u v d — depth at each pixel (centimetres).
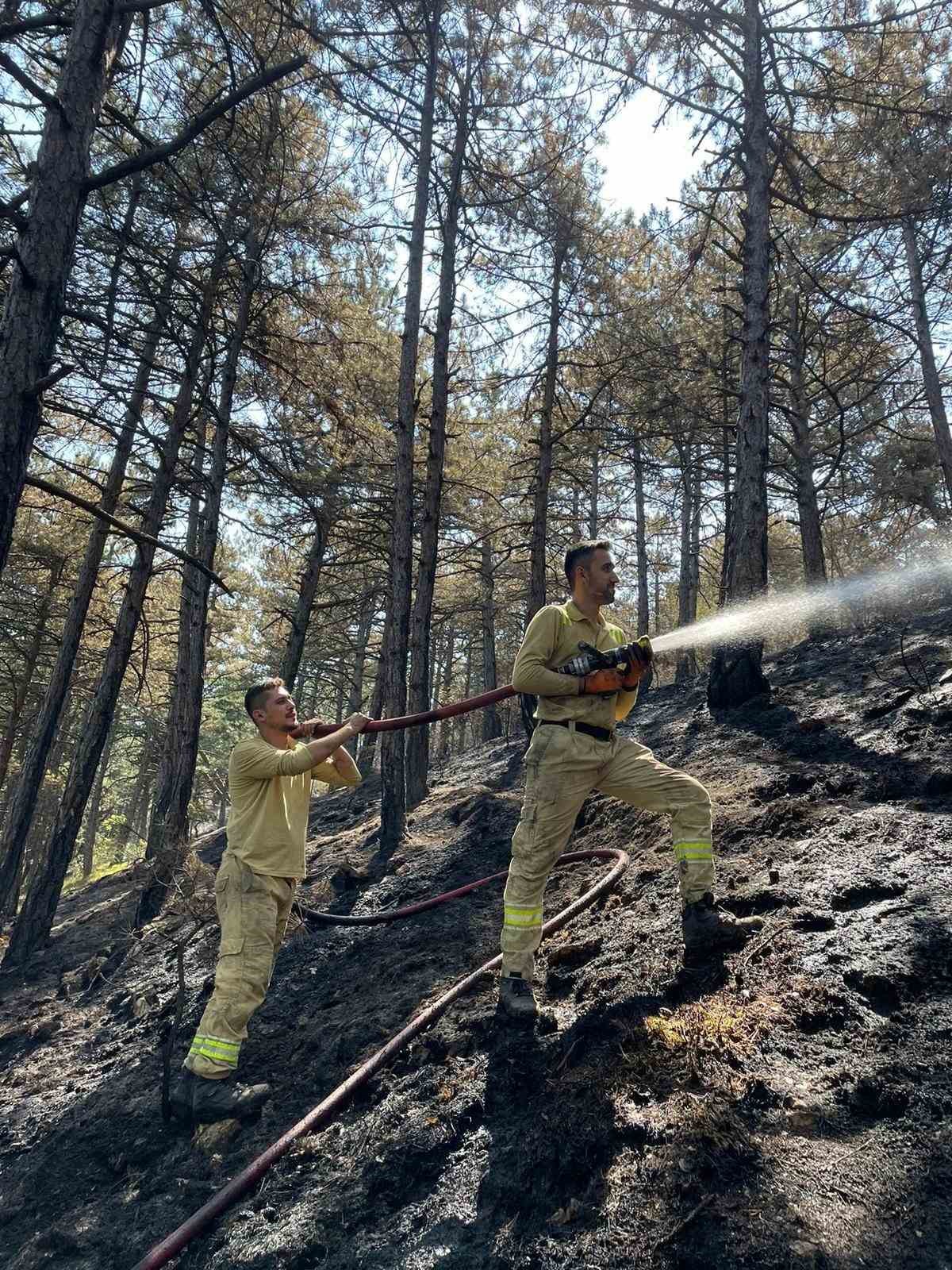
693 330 1191
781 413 1318
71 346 560
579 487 1781
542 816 294
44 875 844
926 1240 155
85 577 1016
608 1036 260
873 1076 199
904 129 822
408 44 829
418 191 891
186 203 681
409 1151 253
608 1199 194
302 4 637
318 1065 350
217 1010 333
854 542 1662
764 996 246
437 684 3016
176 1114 347
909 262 1284
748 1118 201
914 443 1332
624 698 314
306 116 818
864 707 533
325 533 1062
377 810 1120
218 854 1372
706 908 282
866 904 279
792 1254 161
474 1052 302
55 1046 518
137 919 815
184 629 1208
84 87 409
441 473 1041
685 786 295
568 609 313
